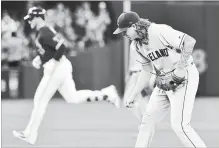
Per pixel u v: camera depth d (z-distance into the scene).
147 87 29.75
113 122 38.00
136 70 29.27
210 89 55.81
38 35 26.75
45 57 26.59
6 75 52.56
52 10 53.16
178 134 19.33
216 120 38.62
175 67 18.81
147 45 18.94
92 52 52.34
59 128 34.69
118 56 52.59
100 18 54.72
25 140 26.38
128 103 21.34
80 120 39.12
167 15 53.81
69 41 52.56
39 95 26.52
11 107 47.12
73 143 28.55
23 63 52.84
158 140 29.56
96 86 52.47
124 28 18.95
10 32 52.78
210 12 54.59
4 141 29.16
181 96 19.00
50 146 27.56
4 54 52.66
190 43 18.28
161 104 20.05
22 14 55.56
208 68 55.47
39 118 26.39
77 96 28.22
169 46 18.66
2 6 57.91
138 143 20.41
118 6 54.62
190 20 54.34
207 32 54.84
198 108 46.41
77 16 54.59
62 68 26.86
